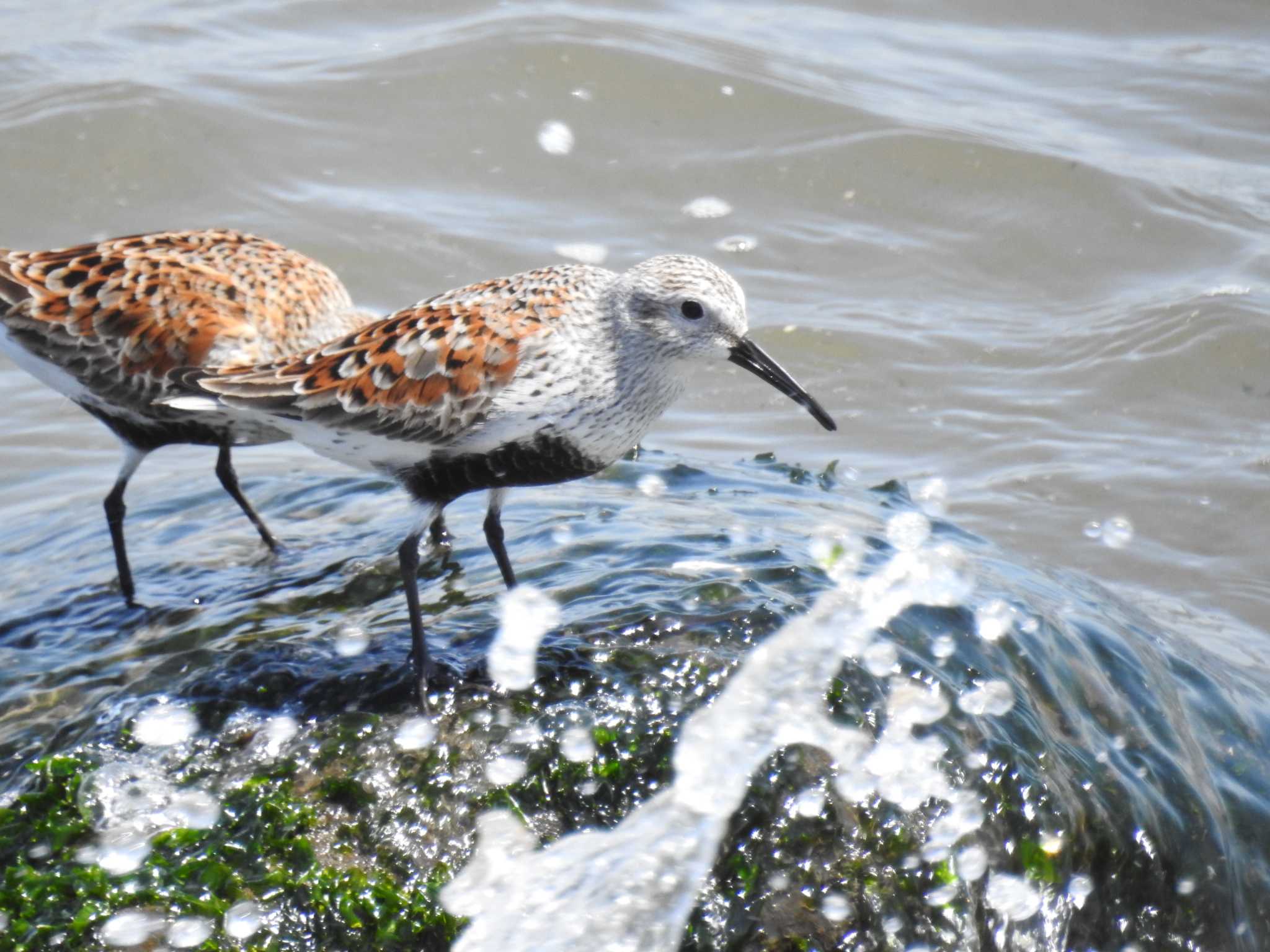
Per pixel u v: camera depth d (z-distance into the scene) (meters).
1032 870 8.60
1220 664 11.74
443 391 9.21
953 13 21.61
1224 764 10.38
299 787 8.12
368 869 7.76
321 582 10.55
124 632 10.03
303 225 17.36
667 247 17.53
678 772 8.25
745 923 7.84
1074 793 9.02
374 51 19.66
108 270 11.16
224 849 7.78
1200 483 14.55
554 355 9.35
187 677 9.02
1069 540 13.89
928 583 10.05
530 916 7.64
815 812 8.21
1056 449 14.96
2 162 17.61
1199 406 15.55
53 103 18.27
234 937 7.41
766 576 9.89
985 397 15.66
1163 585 13.45
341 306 11.52
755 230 17.84
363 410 9.23
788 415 15.52
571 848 7.94
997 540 13.79
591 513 11.31
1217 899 9.34
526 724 8.44
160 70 19.05
